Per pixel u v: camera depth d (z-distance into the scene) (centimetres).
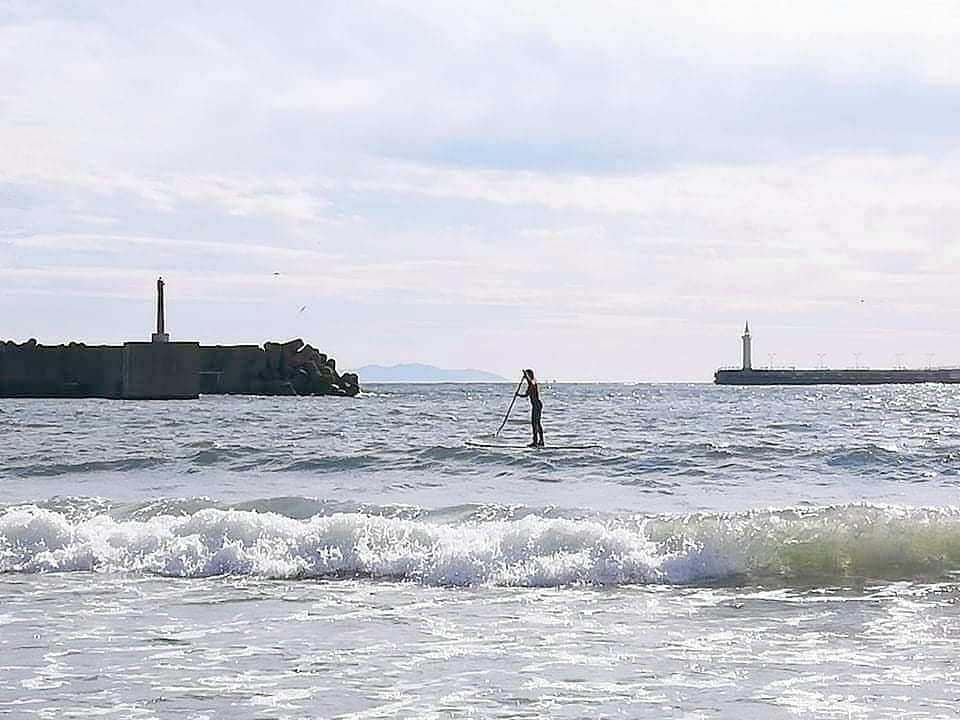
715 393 14238
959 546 1394
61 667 957
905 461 2494
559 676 929
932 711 827
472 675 933
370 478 2317
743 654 999
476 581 1352
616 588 1320
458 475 2362
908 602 1220
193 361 9162
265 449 2869
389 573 1395
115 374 9988
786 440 3356
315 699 863
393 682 911
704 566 1374
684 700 858
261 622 1138
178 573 1418
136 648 1024
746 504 1877
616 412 6228
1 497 2014
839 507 1527
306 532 1462
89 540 1492
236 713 827
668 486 2148
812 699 859
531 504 1872
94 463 2545
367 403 8481
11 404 7962
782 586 1314
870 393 13962
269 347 11144
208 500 1720
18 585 1349
